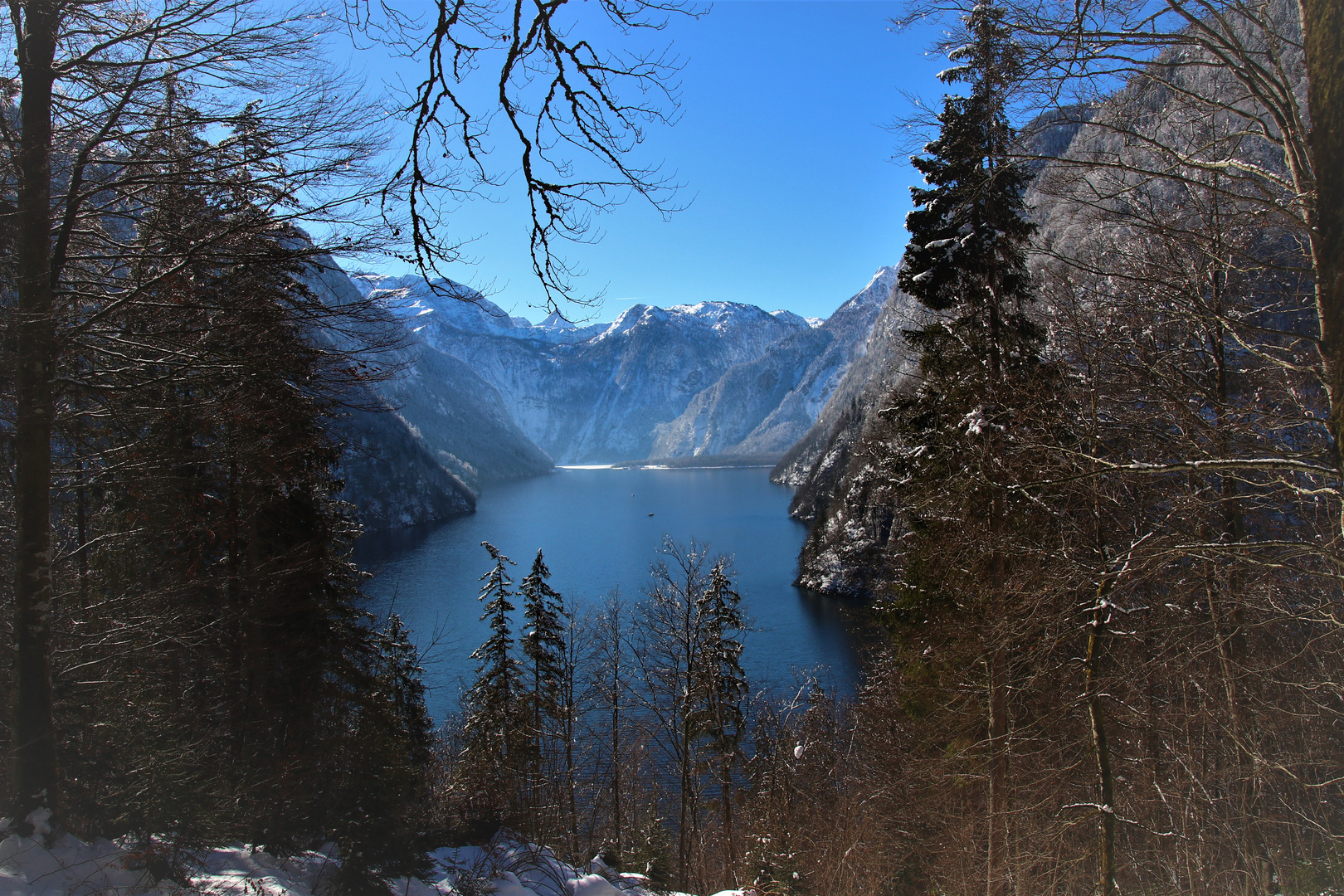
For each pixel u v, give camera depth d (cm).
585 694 2028
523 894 782
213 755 906
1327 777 1009
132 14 666
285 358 758
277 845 773
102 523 1097
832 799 1939
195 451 942
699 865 1681
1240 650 941
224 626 1047
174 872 620
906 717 1482
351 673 1295
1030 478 888
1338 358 408
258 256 668
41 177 613
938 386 1221
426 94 376
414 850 781
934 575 1216
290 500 1255
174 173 650
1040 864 1195
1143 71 494
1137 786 1170
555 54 359
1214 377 949
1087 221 648
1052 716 1097
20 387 619
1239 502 872
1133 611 866
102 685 800
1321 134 404
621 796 2059
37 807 600
